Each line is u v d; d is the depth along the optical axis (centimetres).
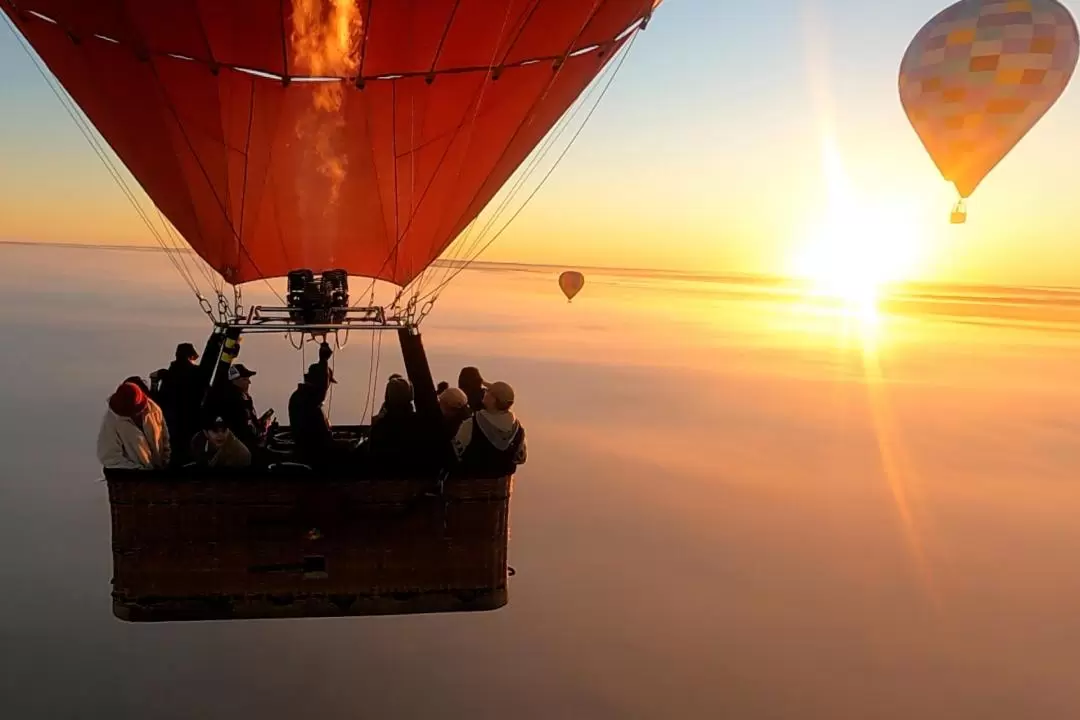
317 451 361
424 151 447
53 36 402
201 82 410
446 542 361
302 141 432
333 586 354
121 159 443
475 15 411
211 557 346
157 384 428
